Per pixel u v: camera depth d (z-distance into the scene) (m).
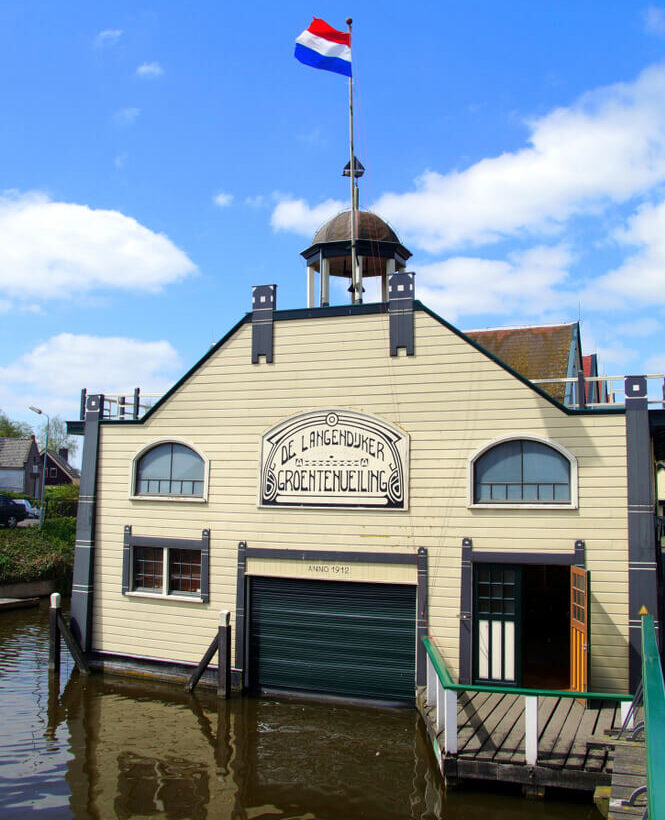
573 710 12.65
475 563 14.67
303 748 12.91
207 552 16.69
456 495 14.82
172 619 16.97
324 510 15.78
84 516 18.06
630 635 13.41
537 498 14.41
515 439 14.55
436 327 15.28
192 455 17.31
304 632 15.84
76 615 17.86
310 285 19.77
